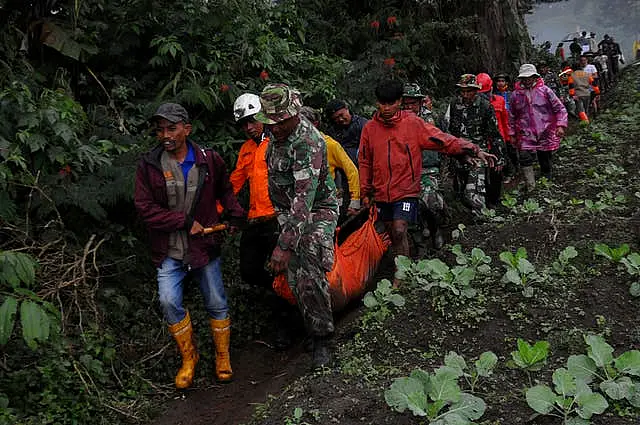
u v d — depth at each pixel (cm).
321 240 426
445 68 1252
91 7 686
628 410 318
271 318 581
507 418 323
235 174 543
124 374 473
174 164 450
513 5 1377
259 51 780
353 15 1304
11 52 596
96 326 477
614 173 766
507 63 1355
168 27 708
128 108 680
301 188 407
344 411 342
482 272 490
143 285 576
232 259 643
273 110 399
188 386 473
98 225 567
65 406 411
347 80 964
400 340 429
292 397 376
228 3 744
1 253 376
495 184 768
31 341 358
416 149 540
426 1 1280
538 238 554
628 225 543
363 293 581
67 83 637
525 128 830
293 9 986
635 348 379
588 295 436
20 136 507
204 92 655
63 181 534
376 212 594
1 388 402
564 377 327
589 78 1527
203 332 540
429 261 484
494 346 405
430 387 333
